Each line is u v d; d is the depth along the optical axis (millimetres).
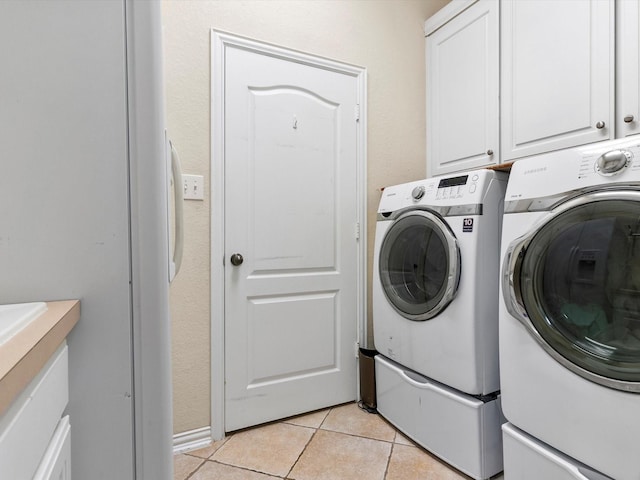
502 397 1142
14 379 343
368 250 1958
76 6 603
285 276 1732
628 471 832
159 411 630
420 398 1461
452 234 1338
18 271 578
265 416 1675
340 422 1699
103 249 609
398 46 2061
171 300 1475
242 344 1623
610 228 900
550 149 1487
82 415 599
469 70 1854
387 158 2023
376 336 1748
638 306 854
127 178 618
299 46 1759
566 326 992
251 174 1646
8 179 575
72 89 599
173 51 1474
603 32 1303
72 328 590
